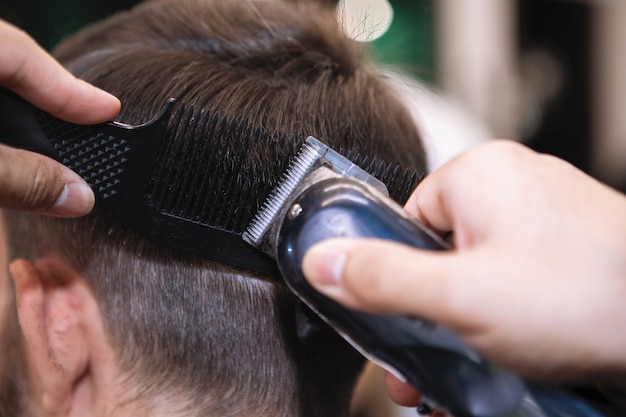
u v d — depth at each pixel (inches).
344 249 16.9
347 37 26.6
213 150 21.7
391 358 17.9
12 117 20.1
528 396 17.6
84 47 25.5
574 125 78.9
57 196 20.0
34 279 23.8
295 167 20.5
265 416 23.6
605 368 17.3
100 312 23.5
